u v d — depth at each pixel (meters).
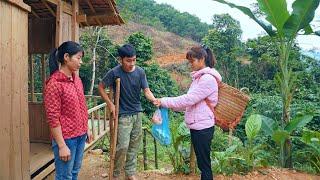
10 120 3.04
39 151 4.90
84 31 15.56
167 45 33.56
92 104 10.38
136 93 3.73
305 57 12.15
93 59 14.41
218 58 18.72
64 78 2.71
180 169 4.50
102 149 7.59
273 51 15.26
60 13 4.89
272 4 4.68
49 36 5.62
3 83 2.92
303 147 5.74
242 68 17.92
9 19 3.02
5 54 2.96
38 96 7.41
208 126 3.46
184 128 4.50
